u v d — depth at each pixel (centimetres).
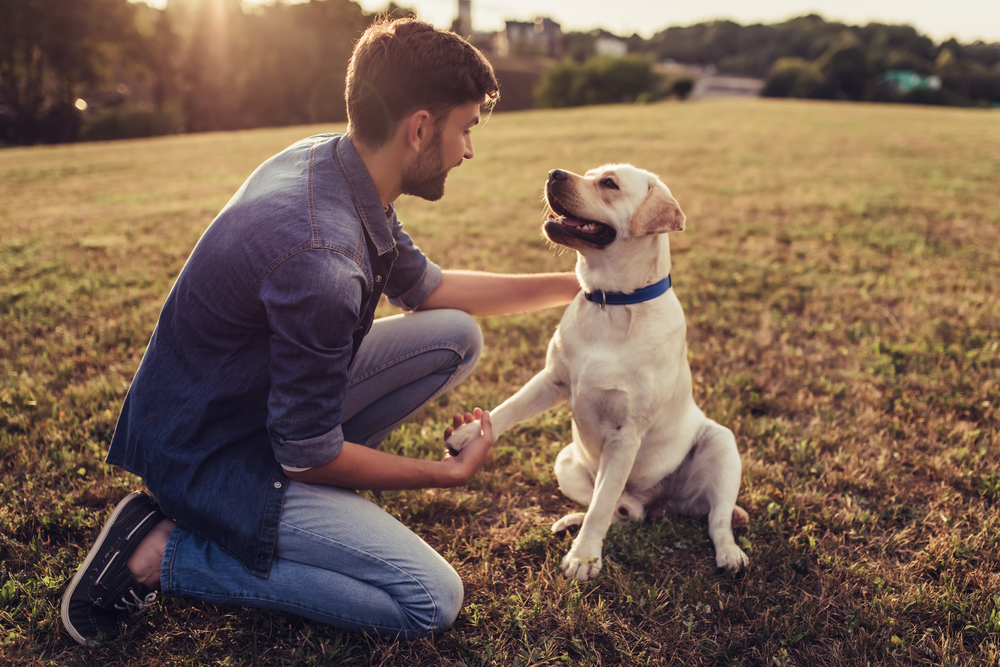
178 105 4059
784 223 681
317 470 175
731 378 345
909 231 644
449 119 173
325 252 161
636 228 214
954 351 374
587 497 244
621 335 221
